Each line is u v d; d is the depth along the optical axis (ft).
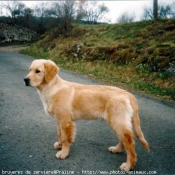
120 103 11.56
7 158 12.06
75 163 11.98
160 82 30.53
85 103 12.26
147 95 26.99
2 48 87.20
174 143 14.94
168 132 16.71
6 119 17.58
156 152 13.66
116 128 11.55
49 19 121.60
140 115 20.22
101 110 12.09
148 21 57.67
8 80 32.01
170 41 40.91
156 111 21.42
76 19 93.15
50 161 12.05
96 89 12.53
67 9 79.10
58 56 54.29
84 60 46.62
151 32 48.03
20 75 35.99
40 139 14.58
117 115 11.52
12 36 107.34
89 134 15.79
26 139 14.46
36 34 118.11
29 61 53.21
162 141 15.20
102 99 12.03
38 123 17.17
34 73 12.59
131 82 32.40
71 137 12.57
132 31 53.78
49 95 12.61
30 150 13.09
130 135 11.41
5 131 15.44
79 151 13.33
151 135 16.12
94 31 65.62
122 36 53.01
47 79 12.55
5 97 23.58
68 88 12.76
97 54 45.88
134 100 12.06
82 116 12.61
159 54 36.29
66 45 59.31
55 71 12.74
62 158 12.34
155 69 34.06
